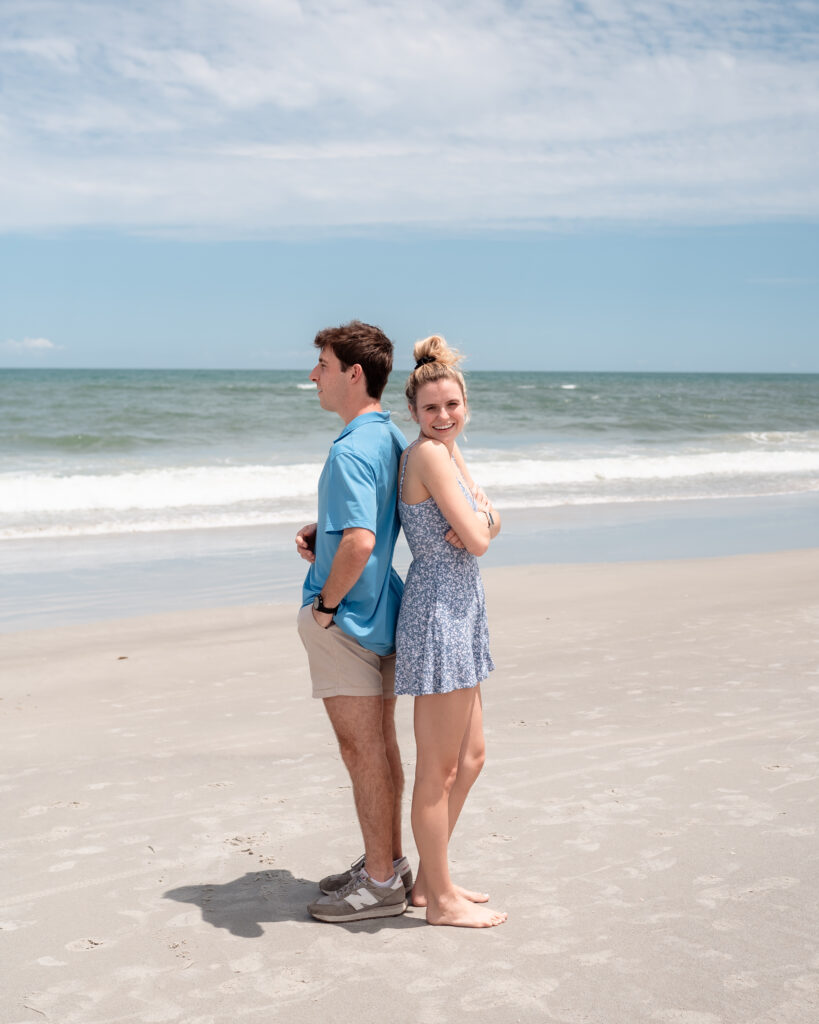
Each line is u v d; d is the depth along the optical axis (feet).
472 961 8.64
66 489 46.52
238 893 10.14
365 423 9.62
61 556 33.22
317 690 9.71
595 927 9.17
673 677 18.20
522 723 15.60
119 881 10.41
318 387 10.03
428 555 9.45
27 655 20.71
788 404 142.20
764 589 26.81
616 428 98.94
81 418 91.56
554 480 57.06
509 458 67.36
